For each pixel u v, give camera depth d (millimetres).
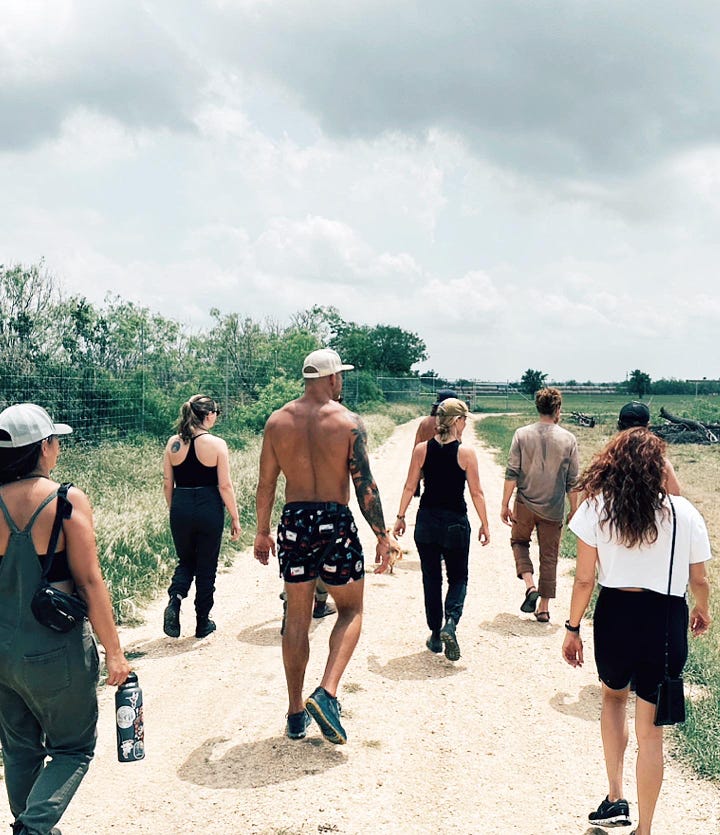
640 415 4031
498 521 11172
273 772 3799
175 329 20312
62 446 13438
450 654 5230
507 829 3336
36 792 2693
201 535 5750
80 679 2779
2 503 2768
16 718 2885
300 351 26109
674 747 4094
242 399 22438
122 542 7395
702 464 19391
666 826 3371
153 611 6613
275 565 8305
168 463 5770
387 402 45406
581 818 3439
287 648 4160
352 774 3789
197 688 4883
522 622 6383
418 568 8273
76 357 16531
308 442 4156
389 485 14711
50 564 2762
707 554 3186
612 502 3188
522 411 55688
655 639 3098
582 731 4352
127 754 2938
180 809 3449
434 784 3717
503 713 4570
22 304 15742
